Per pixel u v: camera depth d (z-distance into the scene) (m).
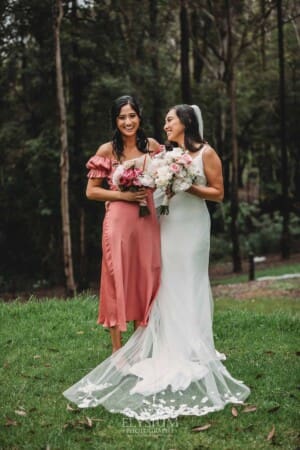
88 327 7.29
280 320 7.50
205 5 24.33
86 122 21.34
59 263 23.33
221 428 4.38
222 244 27.81
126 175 4.95
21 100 21.92
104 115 20.70
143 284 5.11
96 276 23.78
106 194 5.14
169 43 25.94
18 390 5.23
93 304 8.42
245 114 29.58
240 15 24.77
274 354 6.21
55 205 21.84
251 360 5.97
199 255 5.12
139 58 21.42
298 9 27.31
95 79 20.05
